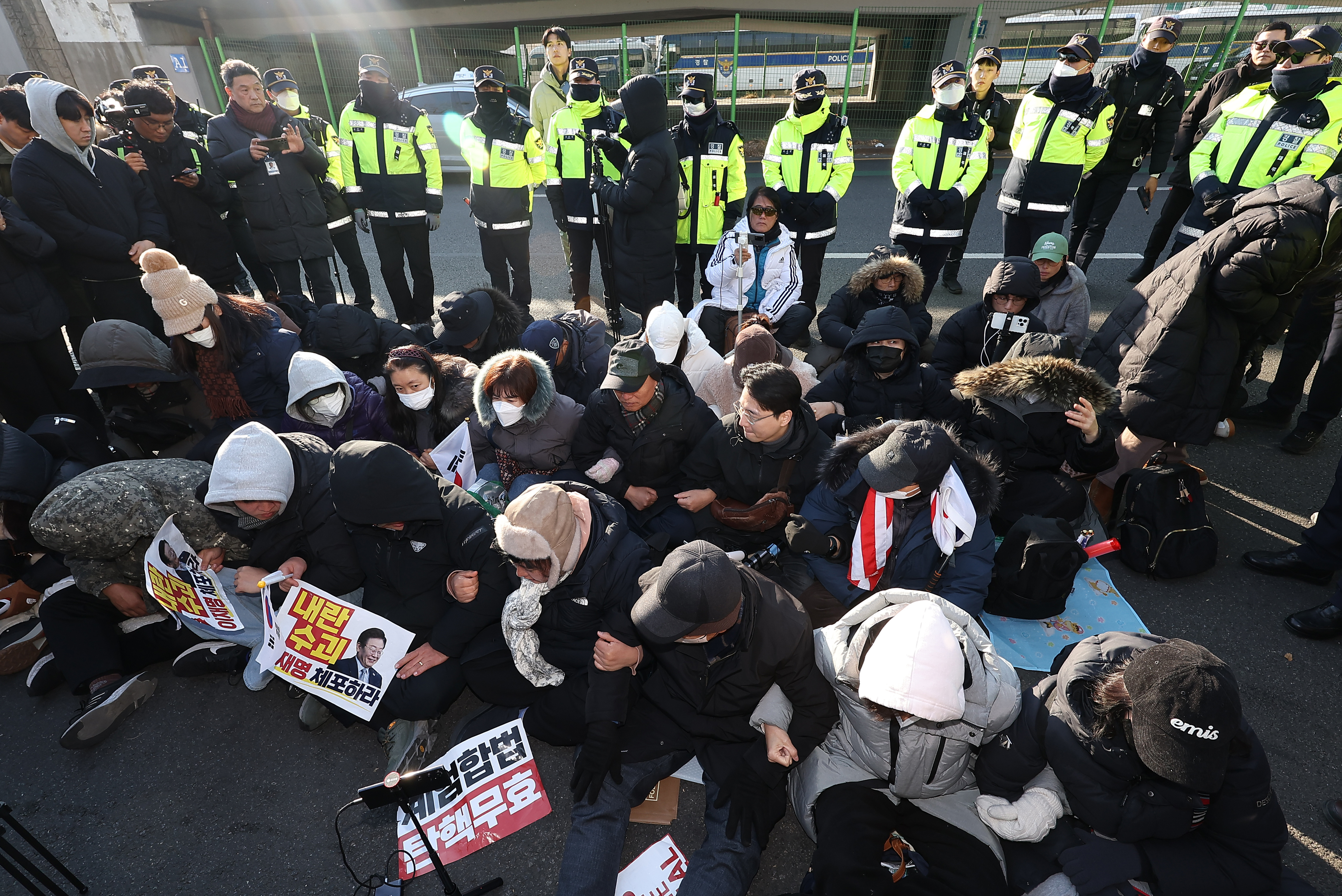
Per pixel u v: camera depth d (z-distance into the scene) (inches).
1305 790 96.0
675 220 199.6
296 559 109.7
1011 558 118.1
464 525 101.5
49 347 163.2
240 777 105.7
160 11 524.7
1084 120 204.8
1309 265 118.4
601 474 126.0
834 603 117.9
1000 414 128.7
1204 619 122.8
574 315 156.6
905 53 497.0
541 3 508.4
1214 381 126.9
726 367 149.2
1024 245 228.4
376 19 529.7
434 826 96.7
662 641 78.4
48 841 97.7
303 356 130.9
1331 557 122.0
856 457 109.7
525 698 106.1
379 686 102.8
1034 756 80.5
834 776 87.4
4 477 115.0
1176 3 454.3
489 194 218.1
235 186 222.2
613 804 90.3
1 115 155.3
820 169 209.8
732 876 83.8
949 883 78.0
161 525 108.0
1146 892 75.2
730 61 521.0
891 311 134.6
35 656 122.6
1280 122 166.6
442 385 136.9
